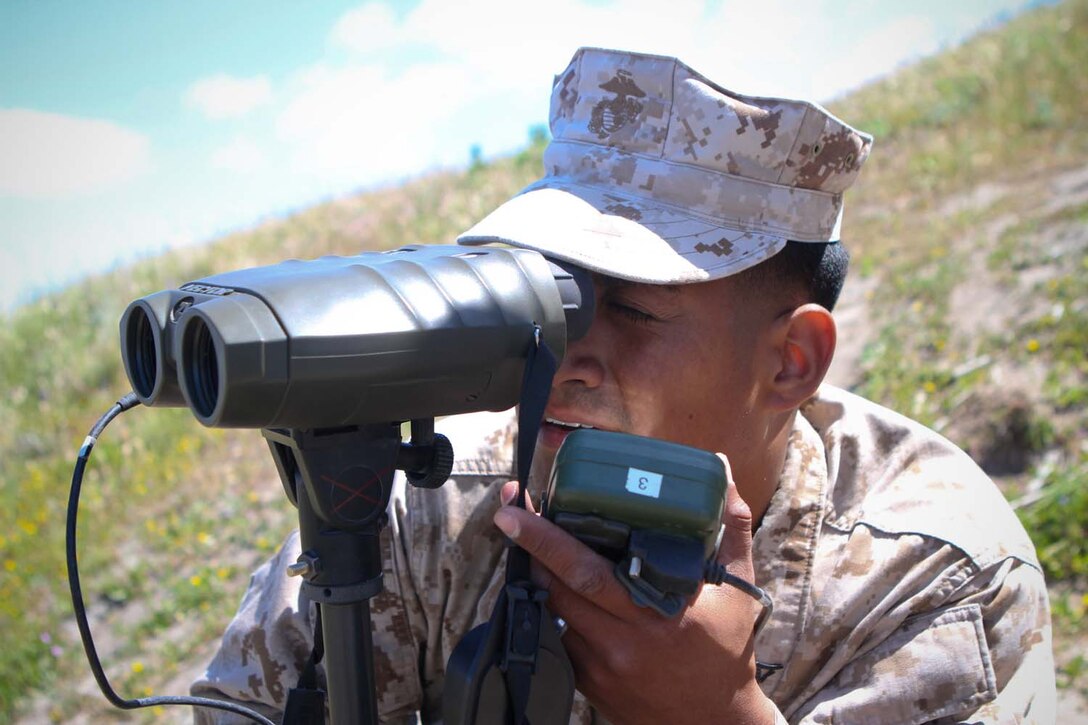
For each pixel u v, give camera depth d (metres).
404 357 1.01
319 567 1.09
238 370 0.91
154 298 1.04
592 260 1.34
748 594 1.17
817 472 1.65
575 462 1.07
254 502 5.73
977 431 4.32
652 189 1.48
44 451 7.48
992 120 8.68
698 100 1.46
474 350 1.07
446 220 11.19
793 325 1.52
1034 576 1.57
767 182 1.48
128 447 6.72
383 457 1.08
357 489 1.07
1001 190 7.02
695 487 1.06
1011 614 1.50
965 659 1.42
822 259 1.57
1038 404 4.31
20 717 4.53
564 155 1.57
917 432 1.73
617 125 1.51
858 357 5.31
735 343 1.47
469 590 1.61
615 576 1.07
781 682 1.53
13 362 9.27
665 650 1.12
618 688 1.15
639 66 1.49
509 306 1.10
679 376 1.45
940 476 1.65
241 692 1.56
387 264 1.08
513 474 1.65
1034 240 5.87
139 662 4.70
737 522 1.18
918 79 10.66
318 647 1.25
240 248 11.95
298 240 11.90
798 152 1.48
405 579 1.62
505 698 1.09
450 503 1.63
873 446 1.73
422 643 1.66
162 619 4.92
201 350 0.97
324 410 0.99
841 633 1.52
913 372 4.95
